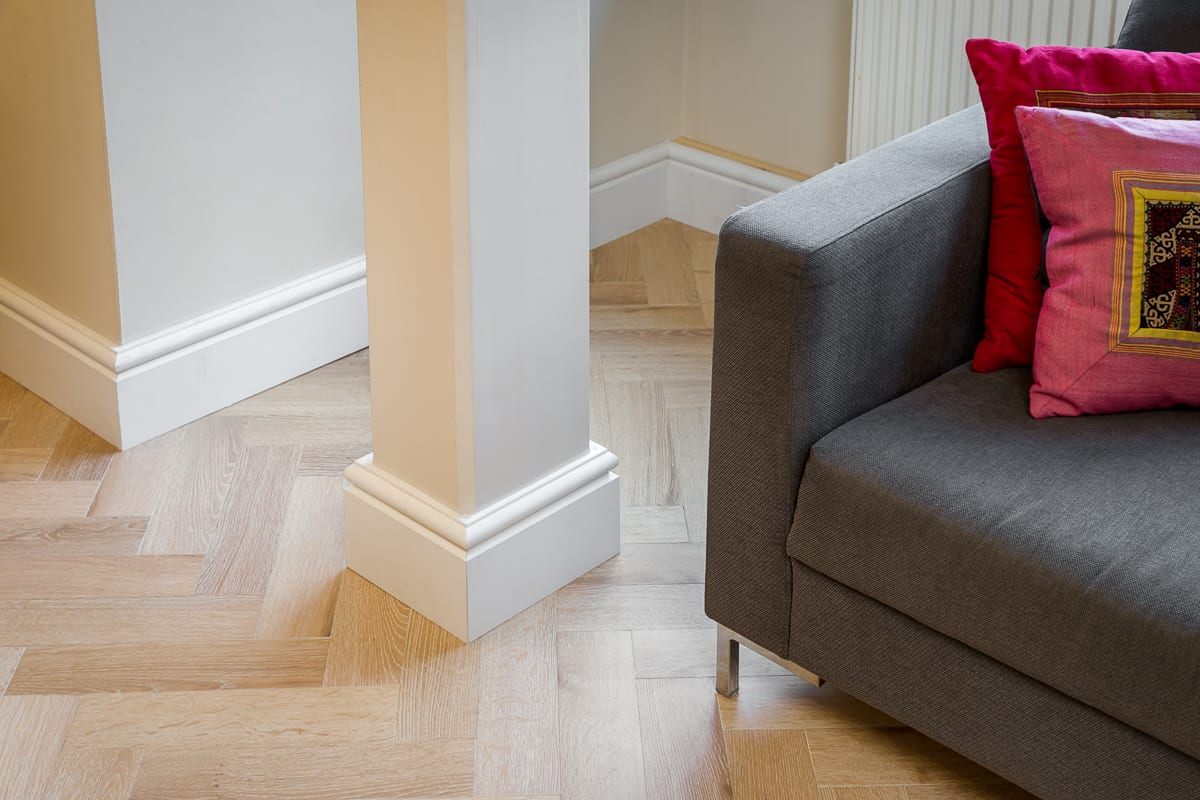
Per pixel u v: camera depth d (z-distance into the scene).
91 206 2.35
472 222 1.82
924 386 1.84
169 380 2.51
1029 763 1.62
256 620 2.10
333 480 2.42
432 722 1.91
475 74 1.75
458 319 1.88
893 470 1.65
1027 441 1.70
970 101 2.74
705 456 2.49
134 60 2.26
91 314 2.47
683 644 2.06
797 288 1.63
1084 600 1.49
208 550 2.24
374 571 2.16
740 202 3.29
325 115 2.60
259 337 2.63
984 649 1.60
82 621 2.09
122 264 2.38
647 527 2.31
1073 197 1.75
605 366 2.77
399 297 1.95
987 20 2.65
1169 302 1.70
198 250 2.49
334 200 2.69
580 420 2.12
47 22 2.27
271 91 2.49
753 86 3.21
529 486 2.07
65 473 2.42
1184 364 1.72
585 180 1.96
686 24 3.27
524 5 1.78
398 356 1.99
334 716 1.92
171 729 1.89
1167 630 1.44
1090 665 1.50
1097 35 2.54
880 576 1.66
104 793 1.79
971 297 1.92
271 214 2.59
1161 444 1.69
